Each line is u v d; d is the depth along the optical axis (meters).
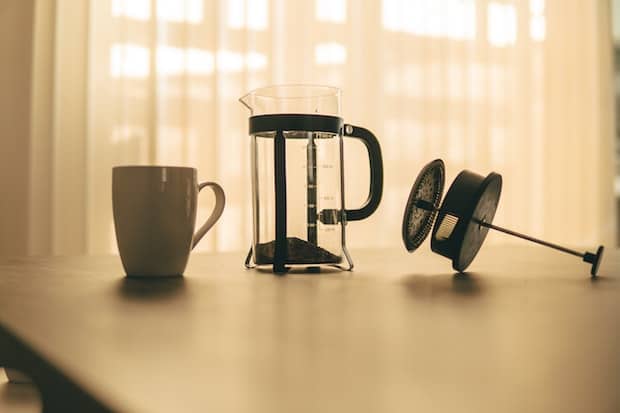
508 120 2.91
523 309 0.46
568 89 3.07
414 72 2.74
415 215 0.75
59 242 2.27
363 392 0.24
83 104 2.29
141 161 2.36
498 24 2.89
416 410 0.22
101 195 2.32
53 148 2.25
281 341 0.34
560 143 3.04
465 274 0.73
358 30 2.65
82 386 0.26
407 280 0.66
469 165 2.83
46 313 0.45
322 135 0.80
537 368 0.28
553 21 3.05
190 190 0.71
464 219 0.70
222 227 2.43
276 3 2.52
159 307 0.47
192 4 2.40
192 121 2.41
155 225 0.69
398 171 2.70
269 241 0.80
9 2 2.22
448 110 2.79
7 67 2.22
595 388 0.25
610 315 0.43
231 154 2.46
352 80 2.63
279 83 2.54
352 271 0.76
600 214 3.11
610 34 3.14
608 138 3.12
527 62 2.95
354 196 2.61
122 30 2.33
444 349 0.32
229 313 0.44
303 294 0.55
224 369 0.28
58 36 2.26
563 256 1.01
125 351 0.32
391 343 0.34
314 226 0.79
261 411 0.22
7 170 2.23
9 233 2.23
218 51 2.42
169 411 0.22
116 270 0.79
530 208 2.95
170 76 2.39
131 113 2.35
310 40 2.59
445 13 2.79
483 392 0.24
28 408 0.89
